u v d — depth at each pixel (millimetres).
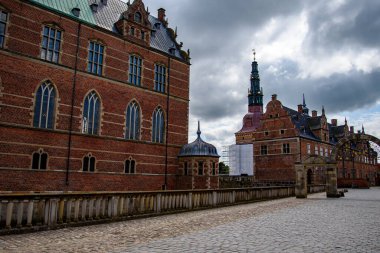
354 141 35688
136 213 15414
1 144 24391
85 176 29141
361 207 21719
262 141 62125
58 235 10797
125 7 39219
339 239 10453
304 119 68188
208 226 13062
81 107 29531
